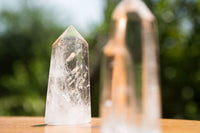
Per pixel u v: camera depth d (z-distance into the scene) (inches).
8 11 364.2
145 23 21.4
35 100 194.1
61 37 40.4
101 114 22.2
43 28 358.0
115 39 21.8
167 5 165.2
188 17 167.3
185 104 157.5
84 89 40.0
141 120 20.9
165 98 159.2
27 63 305.6
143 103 21.0
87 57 41.7
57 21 373.4
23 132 29.7
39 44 309.6
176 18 166.7
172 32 165.5
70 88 38.8
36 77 217.0
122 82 21.4
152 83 21.3
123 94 21.3
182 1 167.2
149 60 21.3
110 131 21.5
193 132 28.7
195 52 160.6
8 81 231.8
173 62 164.4
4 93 240.8
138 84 21.1
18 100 199.8
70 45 40.3
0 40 331.9
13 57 320.8
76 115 38.4
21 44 331.9
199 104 156.3
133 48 21.3
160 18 164.1
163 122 40.6
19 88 208.4
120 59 21.5
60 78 38.9
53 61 39.9
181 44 165.2
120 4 22.7
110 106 21.7
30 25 356.5
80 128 33.2
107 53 21.9
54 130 31.3
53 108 38.0
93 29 229.1
